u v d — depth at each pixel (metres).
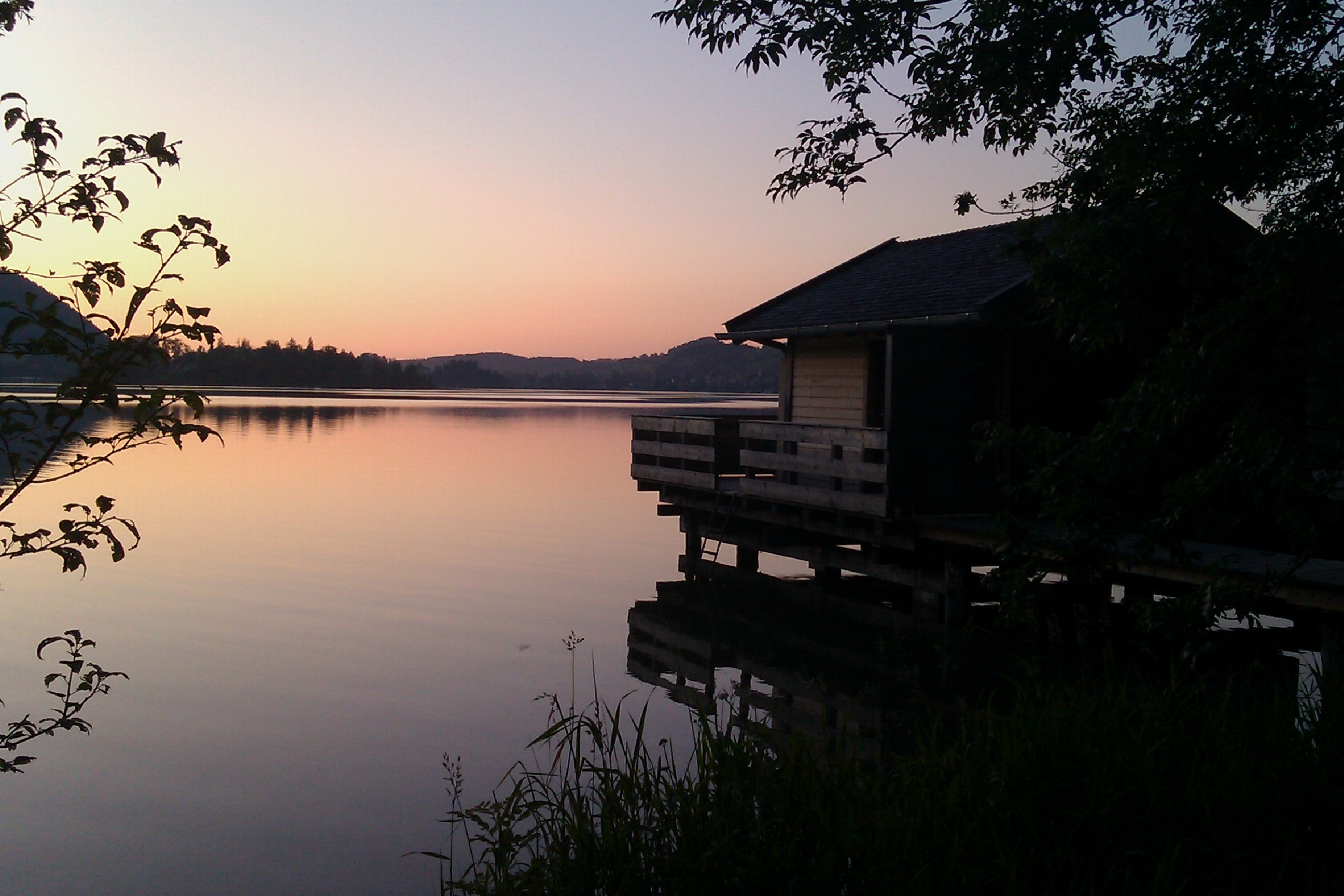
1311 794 4.32
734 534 15.34
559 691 9.88
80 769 7.76
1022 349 12.61
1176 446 5.87
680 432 16.17
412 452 37.69
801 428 13.58
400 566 16.61
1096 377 13.09
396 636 12.11
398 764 7.86
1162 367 5.59
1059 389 12.87
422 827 6.71
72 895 5.77
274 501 24.14
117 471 30.02
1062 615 10.38
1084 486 5.93
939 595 11.87
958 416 12.50
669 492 16.83
